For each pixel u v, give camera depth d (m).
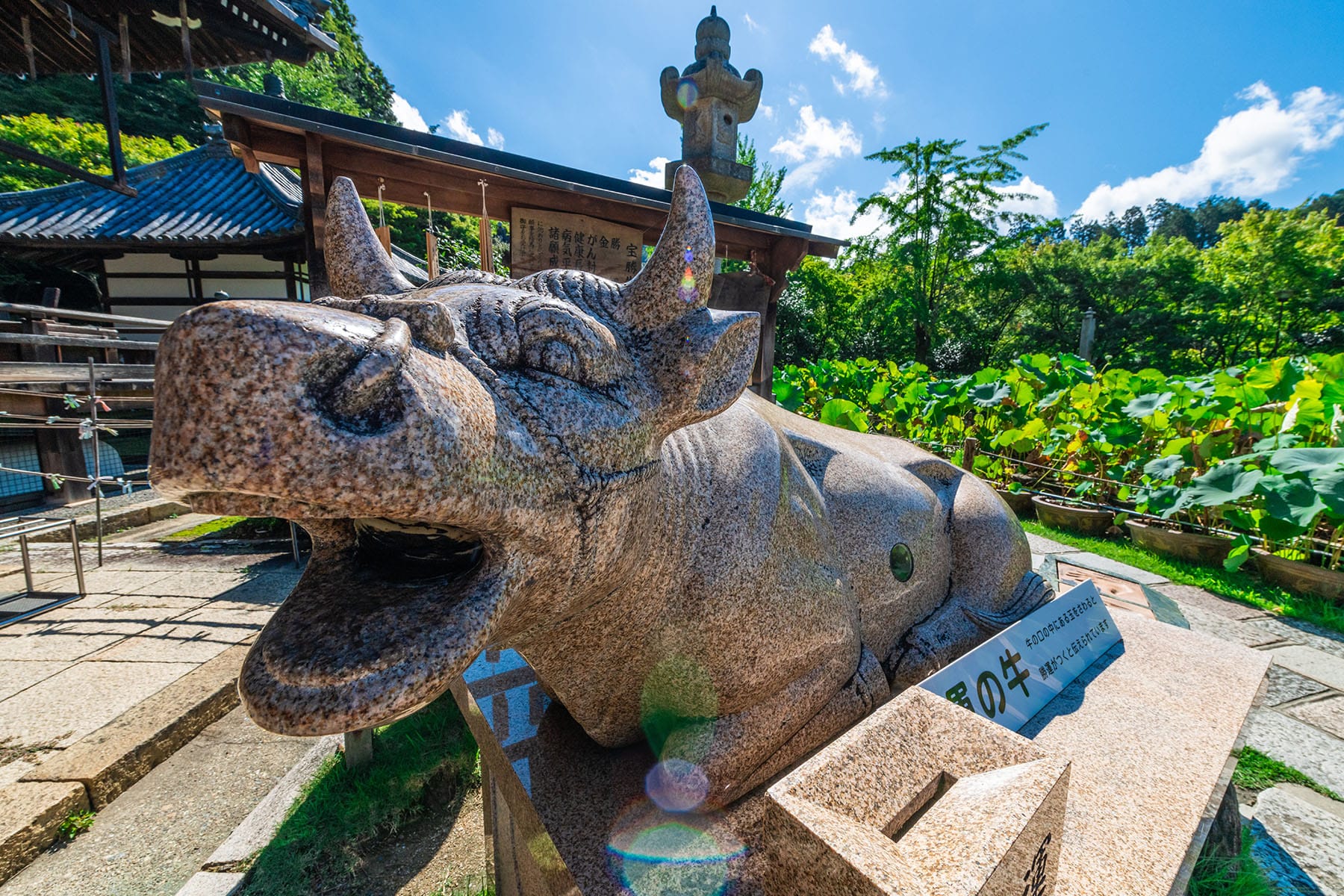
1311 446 4.56
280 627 0.81
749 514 1.37
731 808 1.37
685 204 1.10
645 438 1.08
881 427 8.33
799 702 1.48
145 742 2.73
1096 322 21.50
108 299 9.33
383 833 2.31
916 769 0.97
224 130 3.01
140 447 8.30
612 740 1.49
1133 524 5.06
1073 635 1.98
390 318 0.76
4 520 4.58
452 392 0.75
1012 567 2.17
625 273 4.07
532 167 3.62
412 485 0.67
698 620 1.30
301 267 9.34
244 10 4.71
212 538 6.05
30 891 2.14
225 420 0.58
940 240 20.16
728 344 1.16
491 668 1.87
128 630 3.90
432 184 3.45
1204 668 1.96
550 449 0.90
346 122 3.11
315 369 0.62
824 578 1.52
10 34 5.18
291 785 2.51
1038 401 6.75
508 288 1.07
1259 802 2.08
